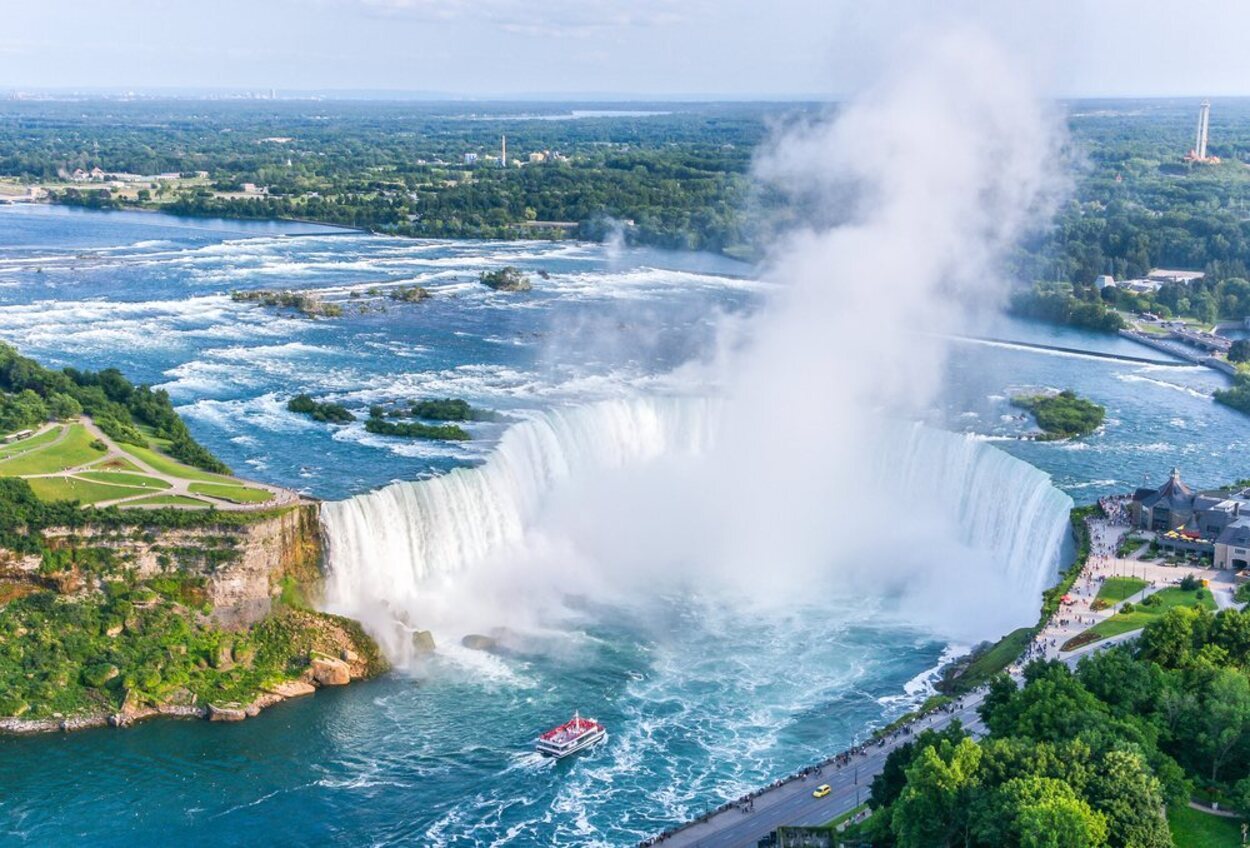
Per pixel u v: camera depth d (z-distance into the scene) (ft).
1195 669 638.53
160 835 629.92
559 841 630.33
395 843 629.10
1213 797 570.87
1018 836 509.76
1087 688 624.18
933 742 588.91
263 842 627.05
